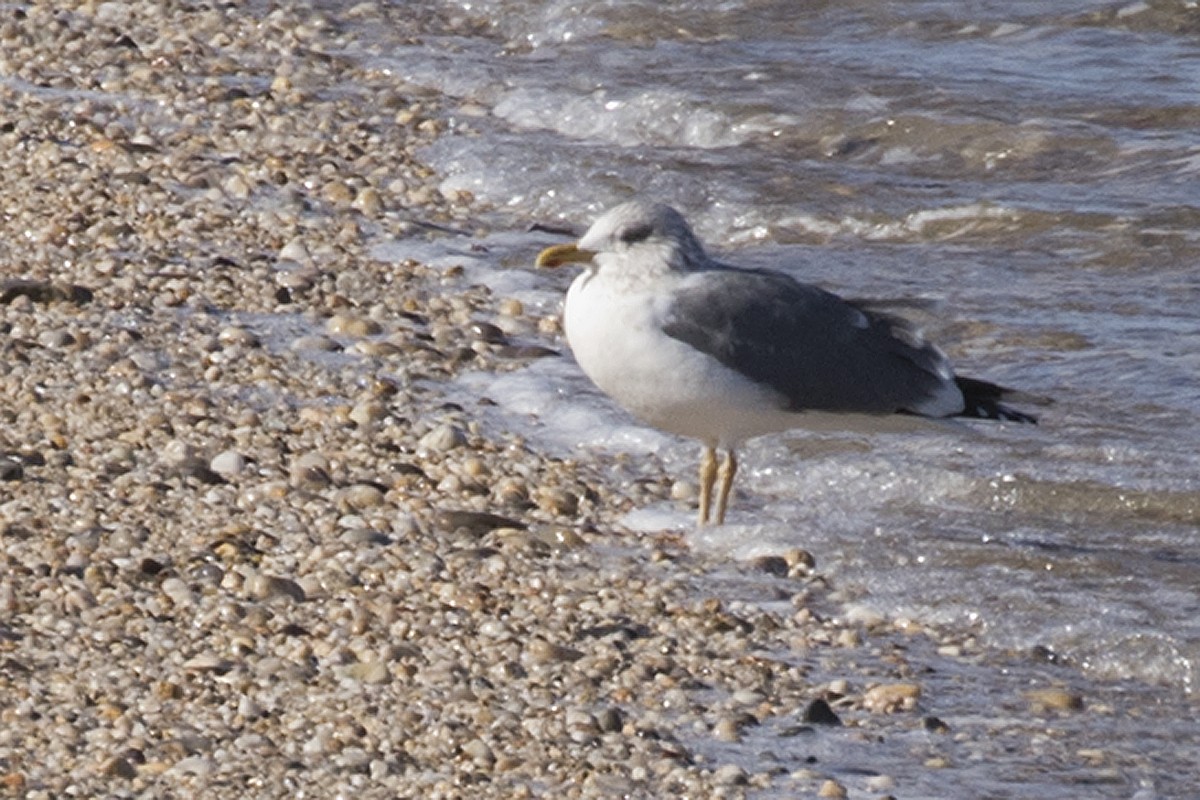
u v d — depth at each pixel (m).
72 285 15.60
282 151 19.92
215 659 10.52
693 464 13.80
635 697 10.55
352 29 24.62
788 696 10.69
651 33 24.53
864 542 12.70
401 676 10.52
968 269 17.69
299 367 14.82
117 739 9.66
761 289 12.07
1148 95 21.77
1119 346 15.66
